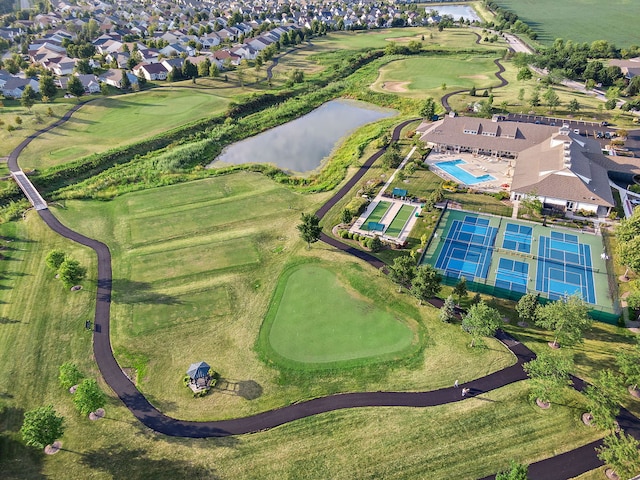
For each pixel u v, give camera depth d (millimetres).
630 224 70000
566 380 47719
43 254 76312
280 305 64250
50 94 148000
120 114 139500
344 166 106812
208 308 63938
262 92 160500
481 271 70938
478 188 94125
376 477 42750
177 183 100938
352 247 76875
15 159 109750
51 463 44406
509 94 151000
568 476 42531
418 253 74938
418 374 53250
